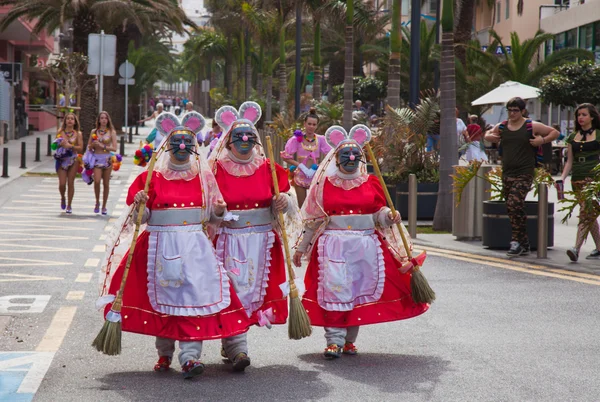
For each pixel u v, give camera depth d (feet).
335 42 178.19
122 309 22.21
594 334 26.84
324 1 127.75
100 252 42.39
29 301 31.09
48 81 205.16
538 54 157.07
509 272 37.81
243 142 23.31
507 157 41.52
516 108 41.01
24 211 58.70
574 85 100.78
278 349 25.44
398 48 69.72
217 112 23.84
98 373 22.48
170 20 137.69
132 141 148.36
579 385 21.43
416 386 21.39
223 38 285.84
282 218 23.53
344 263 24.18
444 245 46.34
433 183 58.34
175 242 22.33
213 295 22.24
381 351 25.05
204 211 22.75
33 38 154.92
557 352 24.70
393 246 25.25
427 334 27.02
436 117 59.57
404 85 153.17
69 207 57.82
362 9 119.65
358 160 24.53
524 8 182.39
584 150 40.75
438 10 131.03
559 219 58.29
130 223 22.80
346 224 24.50
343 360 24.08
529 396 20.53
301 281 23.89
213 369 23.16
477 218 48.39
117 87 165.89
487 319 28.96
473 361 23.79
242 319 22.57
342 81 186.50
